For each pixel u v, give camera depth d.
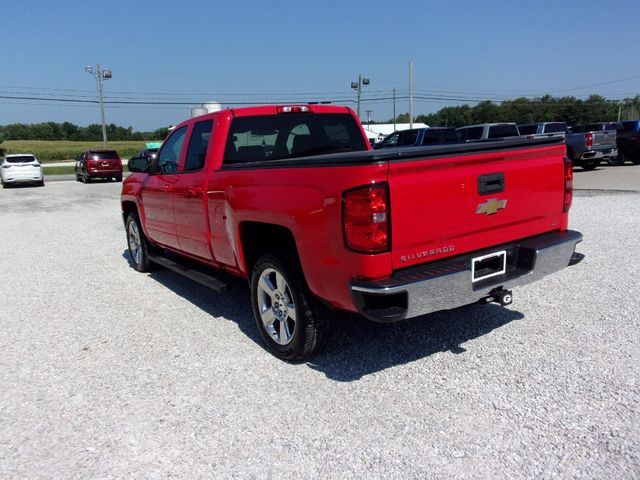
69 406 3.61
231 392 3.70
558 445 2.90
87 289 6.58
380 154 3.23
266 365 4.12
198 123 5.31
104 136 42.56
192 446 3.08
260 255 4.46
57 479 2.83
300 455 2.94
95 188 23.84
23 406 3.63
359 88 43.44
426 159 3.31
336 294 3.51
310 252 3.58
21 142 115.12
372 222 3.14
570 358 3.93
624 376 3.62
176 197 5.50
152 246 7.09
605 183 15.23
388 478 2.71
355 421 3.25
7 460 3.01
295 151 5.35
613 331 4.38
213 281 5.02
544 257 3.88
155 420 3.38
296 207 3.61
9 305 6.02
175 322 5.20
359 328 4.75
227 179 4.41
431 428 3.13
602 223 9.01
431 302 3.35
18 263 8.29
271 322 4.31
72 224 12.41
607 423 3.08
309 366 4.05
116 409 3.54
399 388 3.63
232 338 4.71
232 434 3.18
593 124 22.17
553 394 3.43
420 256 3.38
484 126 17.72
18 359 4.44
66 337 4.92
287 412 3.40
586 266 6.34
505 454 2.85
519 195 3.88
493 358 4.00
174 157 5.82
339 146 5.64
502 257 3.79
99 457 3.01
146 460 2.96
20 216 14.35
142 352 4.49
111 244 9.67
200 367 4.14
